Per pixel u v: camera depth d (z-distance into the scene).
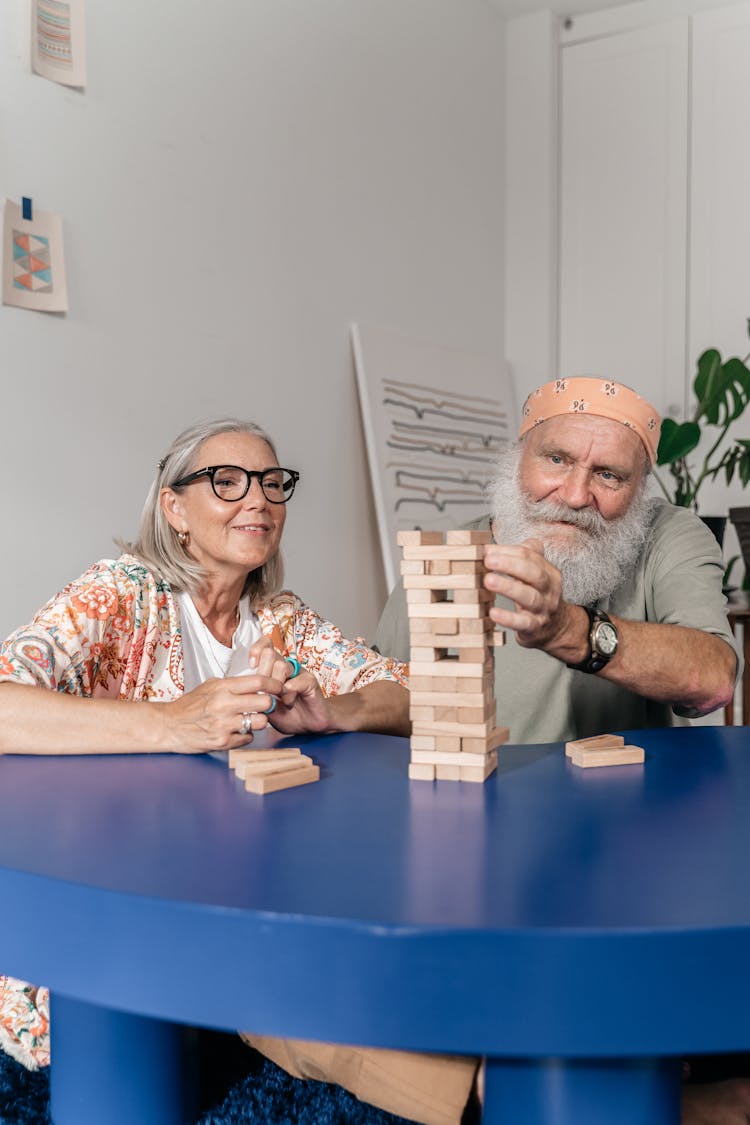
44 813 0.96
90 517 2.67
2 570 2.44
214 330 3.09
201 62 3.03
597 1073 0.87
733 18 4.31
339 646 1.69
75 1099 1.20
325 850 0.84
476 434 4.30
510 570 1.07
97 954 0.74
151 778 1.09
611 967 0.67
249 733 1.20
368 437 3.70
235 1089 1.35
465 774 1.08
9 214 2.44
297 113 3.43
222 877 0.77
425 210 4.14
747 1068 1.37
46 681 1.34
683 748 1.27
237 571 1.62
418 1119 1.11
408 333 4.04
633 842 0.87
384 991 0.68
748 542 3.64
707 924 0.68
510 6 4.58
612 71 4.58
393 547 3.72
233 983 0.70
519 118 4.69
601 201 4.62
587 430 1.71
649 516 1.83
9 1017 1.37
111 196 2.73
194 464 1.58
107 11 2.71
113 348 2.73
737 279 4.35
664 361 4.50
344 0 3.64
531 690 1.78
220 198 3.11
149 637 1.51
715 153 4.38
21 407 2.48
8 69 2.44
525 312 4.70
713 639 1.44
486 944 0.67
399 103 3.96
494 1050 0.67
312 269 3.51
